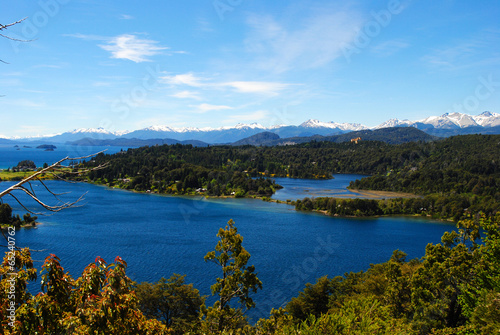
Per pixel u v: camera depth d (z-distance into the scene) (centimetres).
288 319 3628
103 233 12081
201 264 9031
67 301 1261
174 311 5228
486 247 3319
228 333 3319
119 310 1195
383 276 5556
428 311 3800
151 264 8925
